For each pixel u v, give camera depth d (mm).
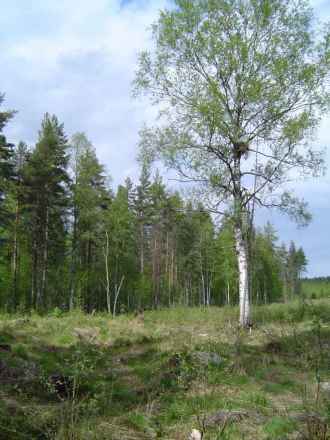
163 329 15477
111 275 41938
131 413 5922
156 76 14727
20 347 10172
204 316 19594
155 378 7695
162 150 14625
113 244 36969
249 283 14742
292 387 7312
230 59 14039
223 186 14695
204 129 14234
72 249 34312
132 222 36969
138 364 9836
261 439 5184
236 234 14898
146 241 45156
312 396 6656
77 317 18719
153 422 5738
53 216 32219
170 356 9344
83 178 31094
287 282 62344
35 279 34469
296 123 13469
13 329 13648
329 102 13594
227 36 14477
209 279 52031
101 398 6363
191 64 14758
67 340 12578
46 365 8953
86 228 33344
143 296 44250
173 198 15711
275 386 7336
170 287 46344
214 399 6566
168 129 14695
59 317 19938
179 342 12008
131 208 42062
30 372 7711
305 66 13836
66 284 37188
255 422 5781
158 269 44781
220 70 14438
